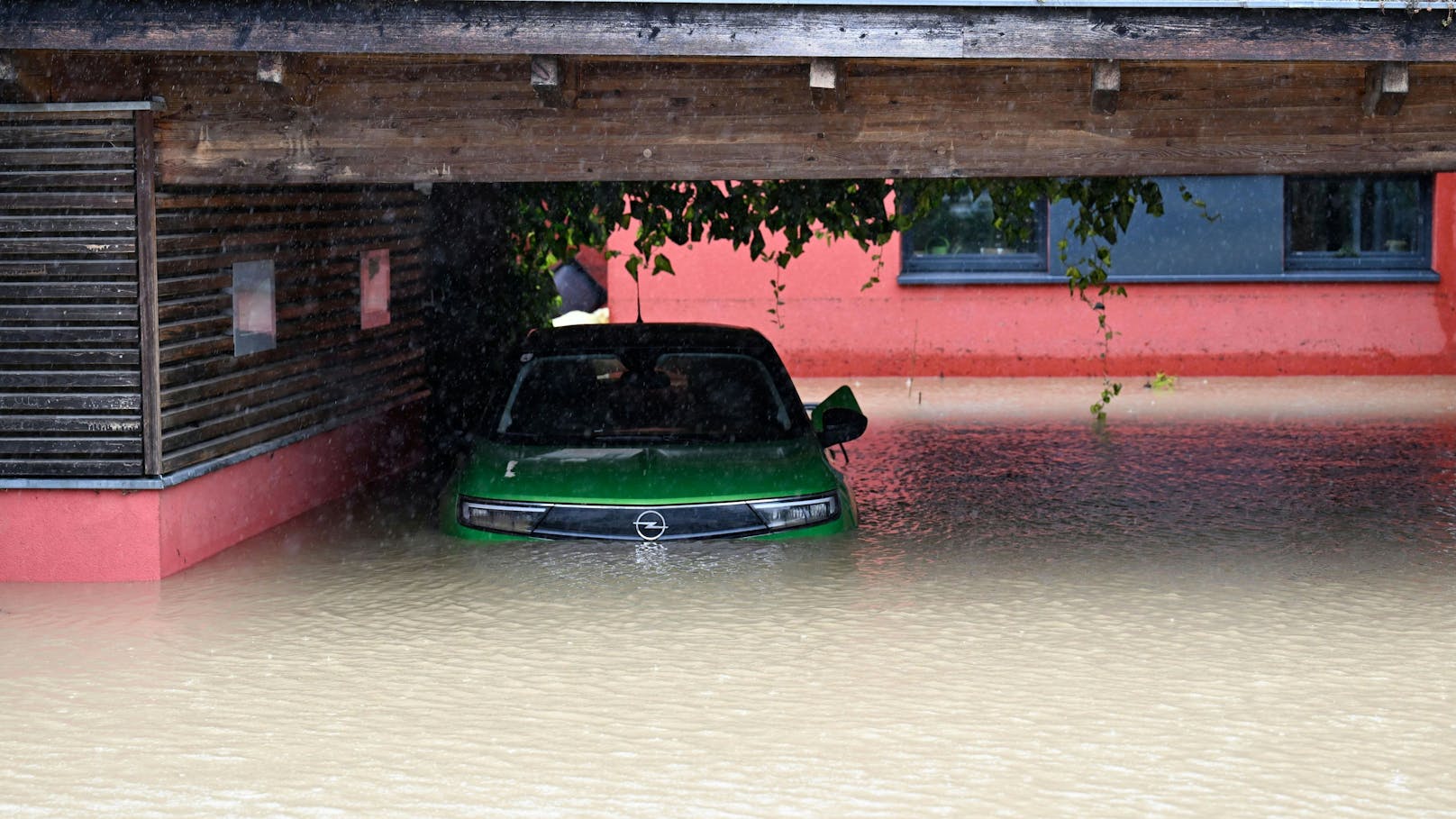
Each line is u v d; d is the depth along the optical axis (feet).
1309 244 57.77
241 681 20.68
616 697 19.89
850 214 37.22
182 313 26.89
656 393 30.19
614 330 32.37
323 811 16.06
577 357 30.86
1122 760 17.58
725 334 32.01
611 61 25.54
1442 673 20.92
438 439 40.78
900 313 57.72
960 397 52.03
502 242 42.52
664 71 25.53
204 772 17.25
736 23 23.81
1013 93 25.46
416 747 18.04
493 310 42.47
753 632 22.95
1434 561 27.50
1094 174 25.75
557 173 25.90
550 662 21.47
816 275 57.62
